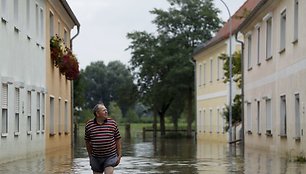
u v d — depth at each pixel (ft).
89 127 44.34
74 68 124.88
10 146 81.20
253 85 130.52
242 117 142.31
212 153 113.60
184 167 77.77
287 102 98.53
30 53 94.94
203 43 245.86
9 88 80.48
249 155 103.86
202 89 220.02
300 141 89.66
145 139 224.74
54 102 118.83
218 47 192.34
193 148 138.82
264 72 118.42
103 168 44.78
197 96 228.84
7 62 79.87
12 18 82.69
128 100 275.80
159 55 261.24
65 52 120.26
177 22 262.88
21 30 88.33
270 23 115.55
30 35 94.89
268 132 115.14
